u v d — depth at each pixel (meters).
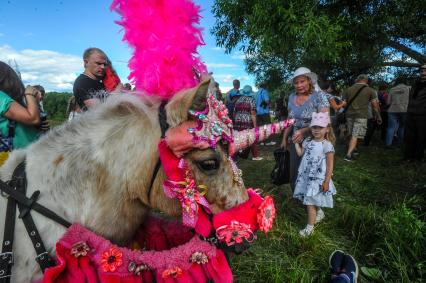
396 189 4.85
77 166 1.40
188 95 1.25
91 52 2.84
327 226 3.58
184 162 1.28
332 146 3.39
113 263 1.30
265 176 5.56
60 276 1.26
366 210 3.68
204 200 1.29
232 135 1.37
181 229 1.63
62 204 1.38
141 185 1.36
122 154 1.37
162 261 1.36
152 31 1.38
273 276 2.67
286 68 11.59
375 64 9.30
